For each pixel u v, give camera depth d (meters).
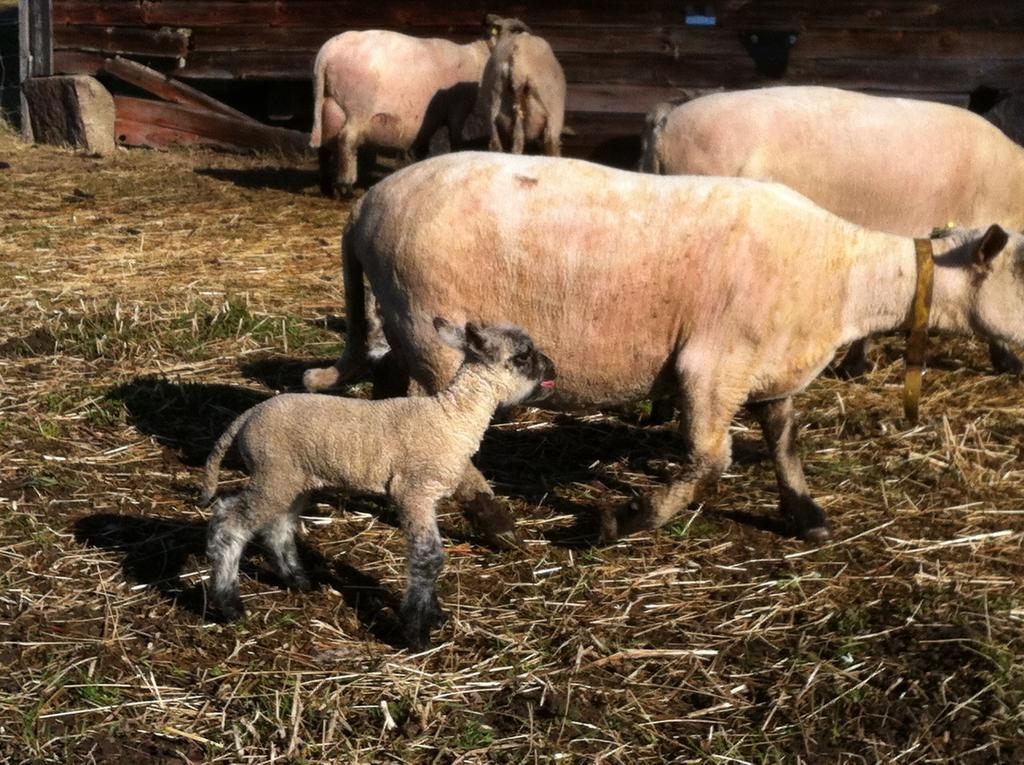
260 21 5.85
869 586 1.96
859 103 2.80
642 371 1.98
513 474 2.33
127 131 6.19
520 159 1.98
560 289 1.93
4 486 2.17
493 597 1.90
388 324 2.05
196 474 2.27
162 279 3.47
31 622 1.78
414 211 1.96
